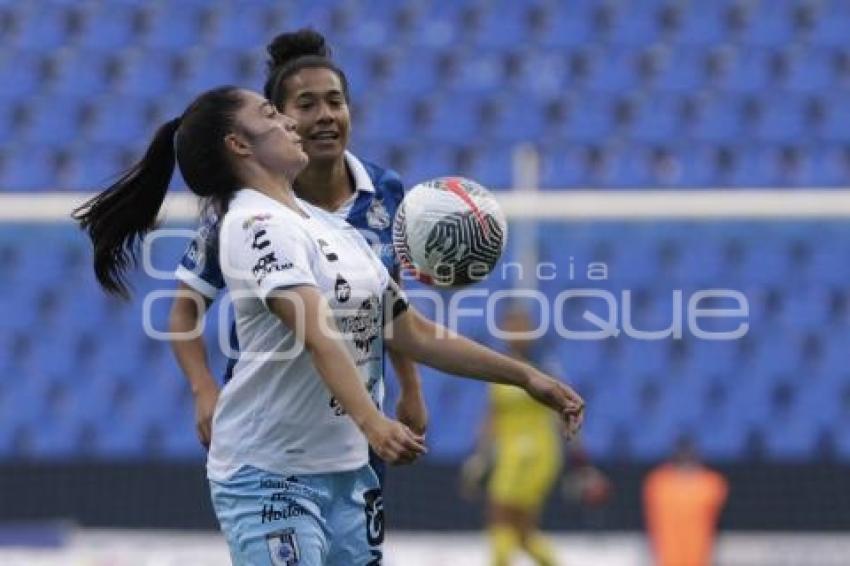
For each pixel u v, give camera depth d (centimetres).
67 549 3903
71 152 5847
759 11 6231
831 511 3981
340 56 6153
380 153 5747
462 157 5716
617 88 5975
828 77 5981
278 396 1594
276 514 1602
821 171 5606
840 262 5169
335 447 1630
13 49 6238
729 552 3928
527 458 4119
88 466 4038
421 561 4047
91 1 6397
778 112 5856
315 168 1894
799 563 3919
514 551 4078
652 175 5591
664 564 3947
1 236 5253
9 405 5069
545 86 6006
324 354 1475
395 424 1441
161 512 4006
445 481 4100
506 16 6281
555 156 5678
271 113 1617
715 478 4000
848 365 5038
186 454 4944
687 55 6097
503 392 4119
